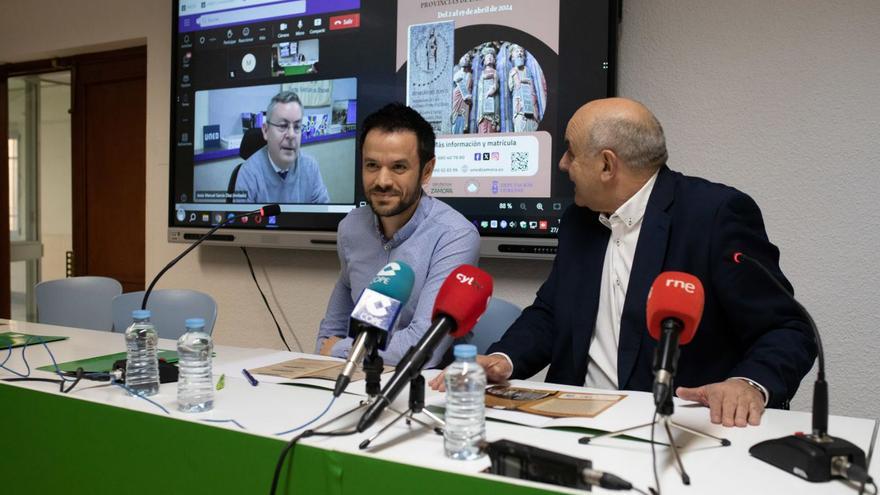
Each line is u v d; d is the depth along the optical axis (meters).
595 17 2.51
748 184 2.43
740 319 1.51
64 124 4.23
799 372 1.35
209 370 1.33
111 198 3.96
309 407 1.29
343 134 2.97
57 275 4.37
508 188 2.66
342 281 2.20
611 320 1.70
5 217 4.33
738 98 2.44
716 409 1.21
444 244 1.98
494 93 2.68
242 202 3.21
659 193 1.64
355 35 2.95
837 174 2.31
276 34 3.12
